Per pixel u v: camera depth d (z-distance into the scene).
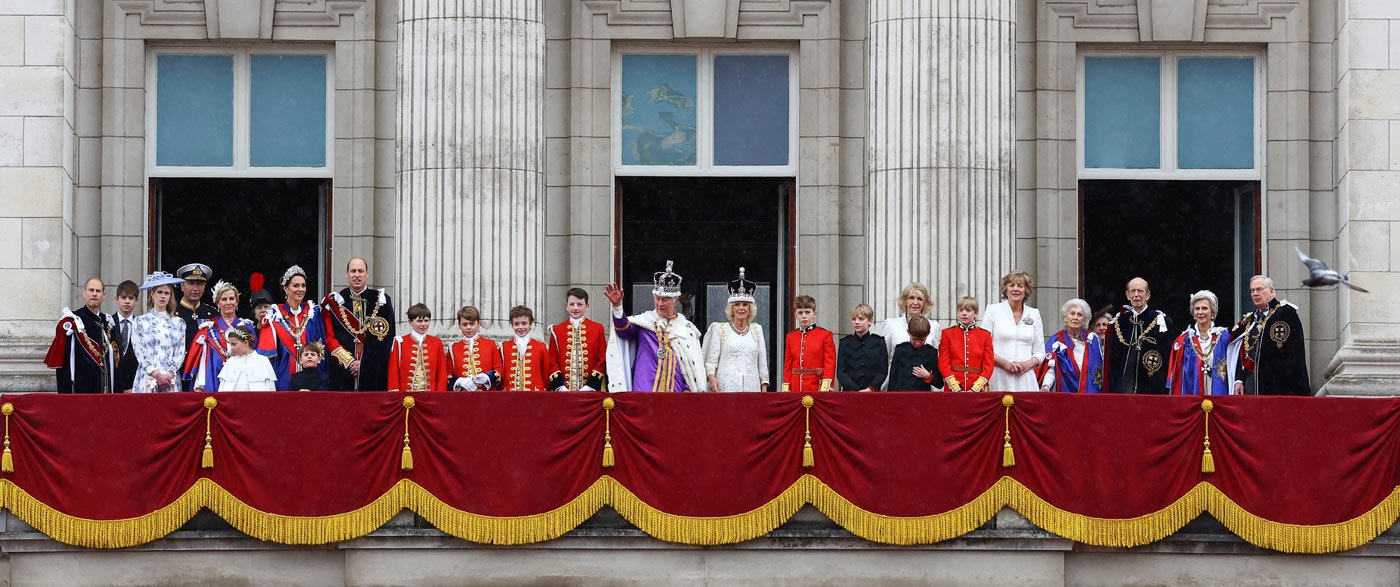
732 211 48.62
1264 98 48.56
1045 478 38.97
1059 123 48.28
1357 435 39.28
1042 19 48.34
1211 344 41.28
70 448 39.09
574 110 48.25
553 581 39.22
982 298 44.34
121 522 38.97
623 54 48.75
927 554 39.19
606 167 48.25
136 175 48.03
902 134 44.72
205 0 48.16
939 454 38.97
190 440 39.09
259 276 44.12
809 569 39.22
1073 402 39.12
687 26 48.28
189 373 41.53
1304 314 47.59
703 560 39.22
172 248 48.41
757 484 39.00
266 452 38.97
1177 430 39.16
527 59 44.97
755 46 48.75
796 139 48.56
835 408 39.09
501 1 44.75
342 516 38.88
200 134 48.59
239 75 48.69
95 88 48.00
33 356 45.31
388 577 39.12
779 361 48.44
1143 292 41.50
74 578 39.25
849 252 48.28
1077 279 48.16
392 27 48.38
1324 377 46.31
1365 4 46.25
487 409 39.09
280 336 41.69
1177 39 48.31
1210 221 48.72
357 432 39.00
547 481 39.00
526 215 44.69
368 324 41.81
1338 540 39.12
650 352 41.28
